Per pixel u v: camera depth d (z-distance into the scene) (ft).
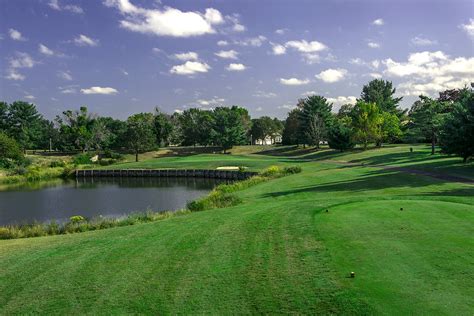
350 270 27.58
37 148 413.39
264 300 24.54
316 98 333.42
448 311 20.59
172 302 25.59
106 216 103.71
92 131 373.81
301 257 31.65
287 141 393.50
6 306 27.48
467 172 109.29
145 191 162.09
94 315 24.88
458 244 31.58
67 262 36.32
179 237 42.73
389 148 246.06
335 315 21.79
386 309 21.38
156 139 364.58
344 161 212.64
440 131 131.54
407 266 27.37
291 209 53.47
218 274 29.78
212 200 92.07
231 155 334.85
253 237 39.75
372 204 53.11
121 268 33.40
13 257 40.06
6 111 383.86
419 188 82.69
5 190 171.83
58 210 117.60
